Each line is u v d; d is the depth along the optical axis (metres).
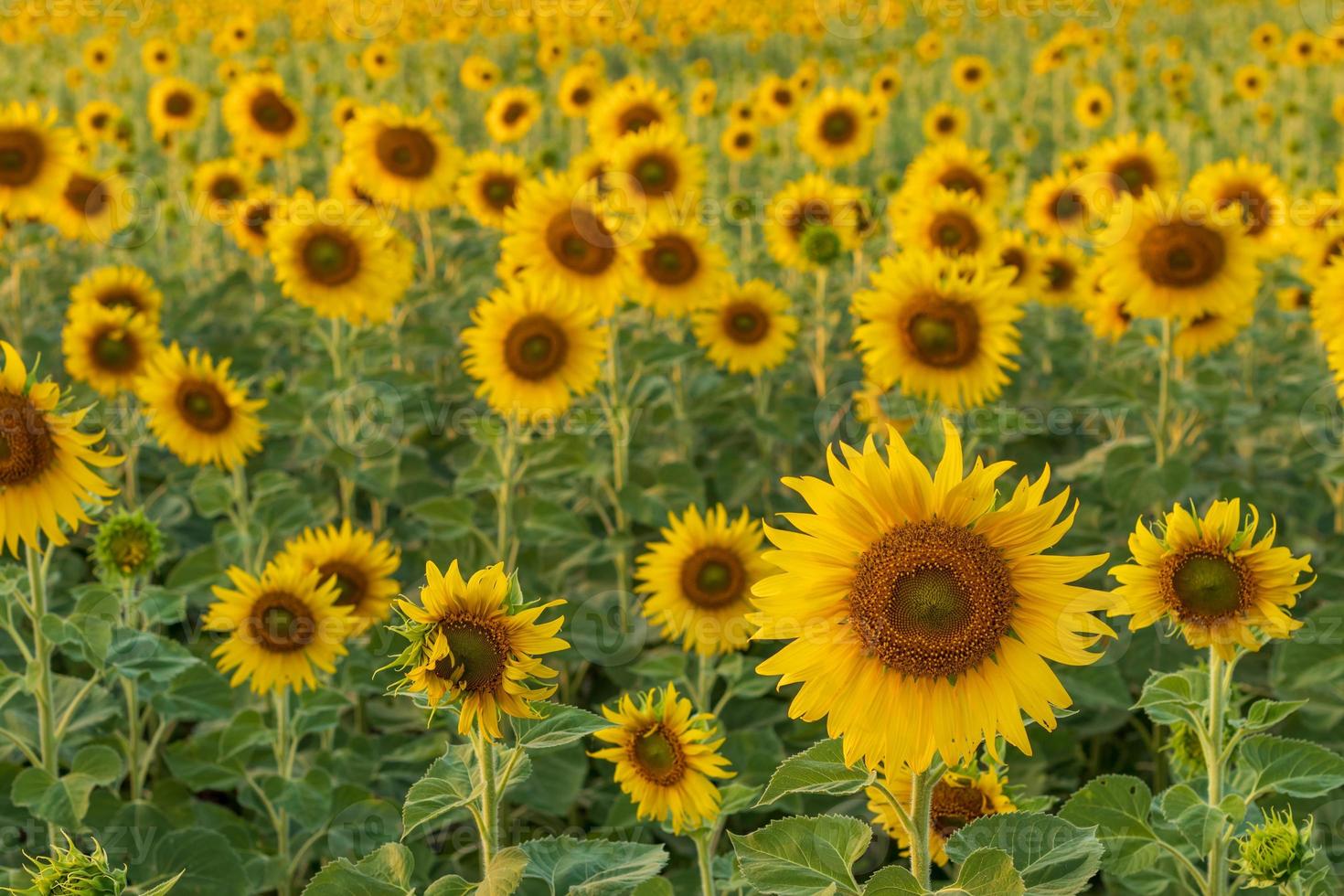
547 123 17.50
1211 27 27.59
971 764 3.02
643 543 6.82
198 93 12.02
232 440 5.85
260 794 4.67
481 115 17.95
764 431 7.18
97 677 3.96
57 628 3.89
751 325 7.10
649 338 7.48
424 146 8.03
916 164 8.29
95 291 7.05
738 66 21.31
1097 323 7.07
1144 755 5.78
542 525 6.19
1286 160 14.05
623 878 2.54
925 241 7.12
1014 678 2.14
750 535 5.11
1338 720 5.02
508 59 23.80
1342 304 5.02
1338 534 6.38
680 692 5.53
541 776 5.15
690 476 6.61
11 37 23.86
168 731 5.58
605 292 6.39
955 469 2.17
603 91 11.29
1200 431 7.35
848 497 2.17
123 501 6.97
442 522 6.16
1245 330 8.23
